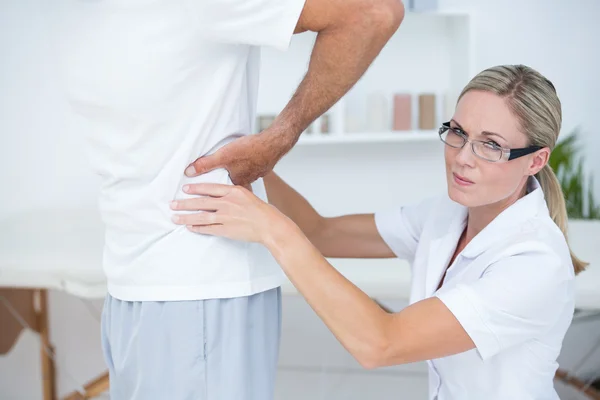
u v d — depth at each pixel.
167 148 1.02
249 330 1.10
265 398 1.14
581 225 2.74
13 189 3.04
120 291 1.11
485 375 1.27
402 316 1.14
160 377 1.08
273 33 0.92
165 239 1.05
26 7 2.92
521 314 1.14
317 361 3.04
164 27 0.96
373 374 2.99
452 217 1.42
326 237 1.60
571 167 3.05
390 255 1.62
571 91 3.17
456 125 1.20
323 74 1.00
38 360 3.10
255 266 1.09
